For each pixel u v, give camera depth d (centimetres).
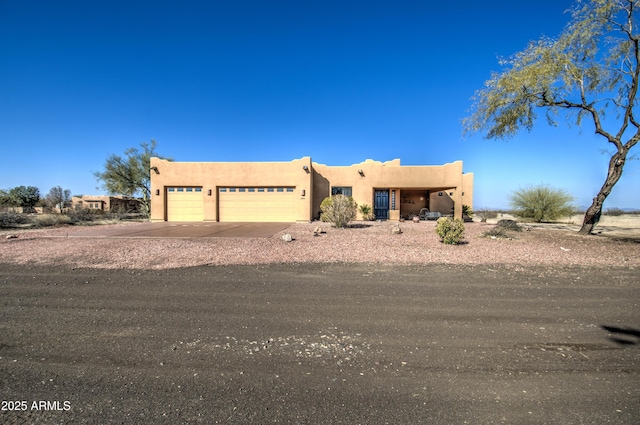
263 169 2288
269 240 1252
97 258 906
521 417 242
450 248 1088
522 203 2712
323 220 2130
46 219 2141
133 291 597
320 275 724
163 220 2297
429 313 479
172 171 2297
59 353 348
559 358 338
